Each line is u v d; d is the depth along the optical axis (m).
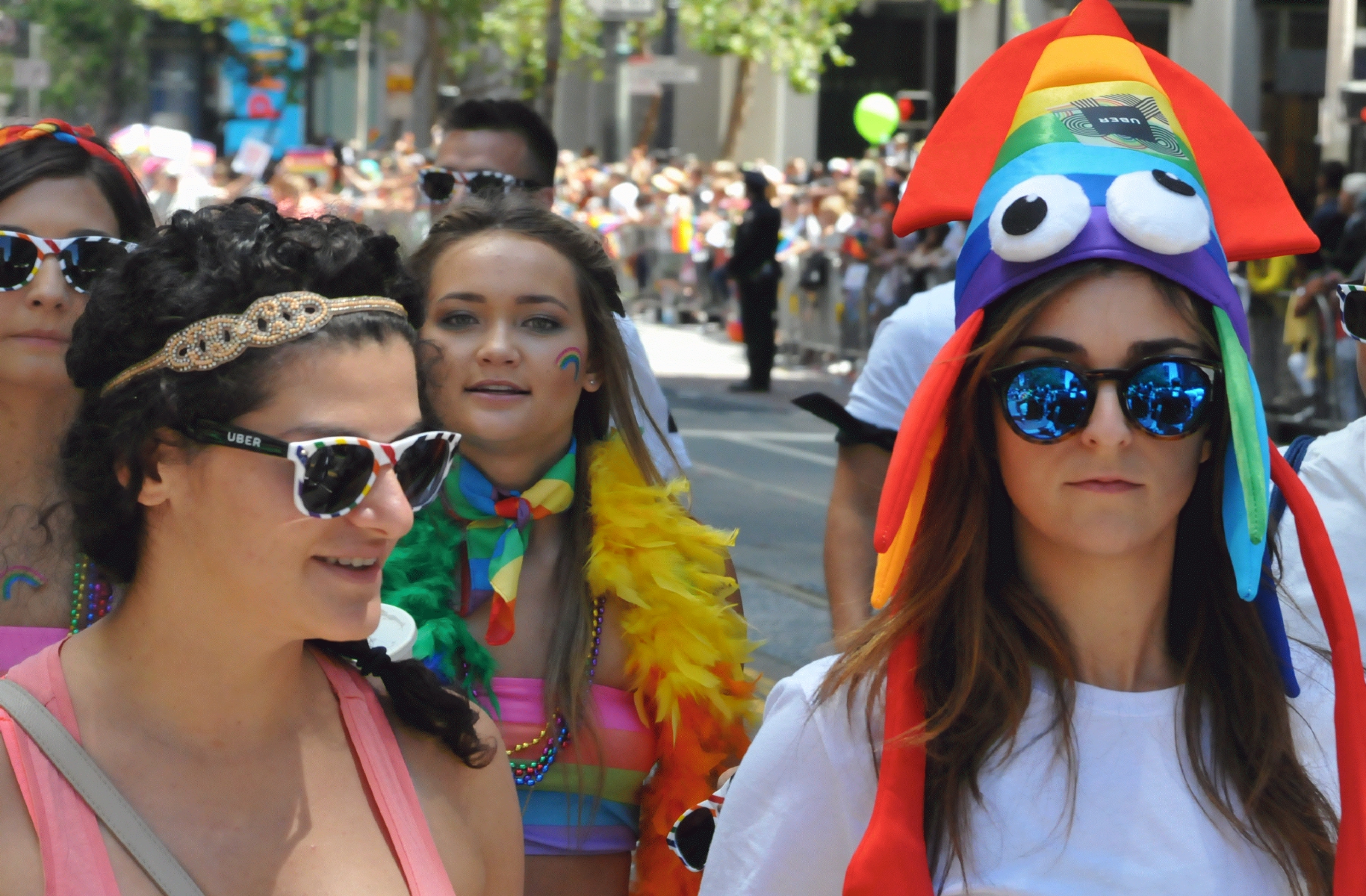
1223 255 2.75
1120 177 2.65
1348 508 3.76
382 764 2.54
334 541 2.36
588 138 55.41
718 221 29.39
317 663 2.60
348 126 72.75
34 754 2.31
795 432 19.19
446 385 3.96
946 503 2.82
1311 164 37.50
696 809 3.42
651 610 3.89
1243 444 2.58
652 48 45.66
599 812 3.87
